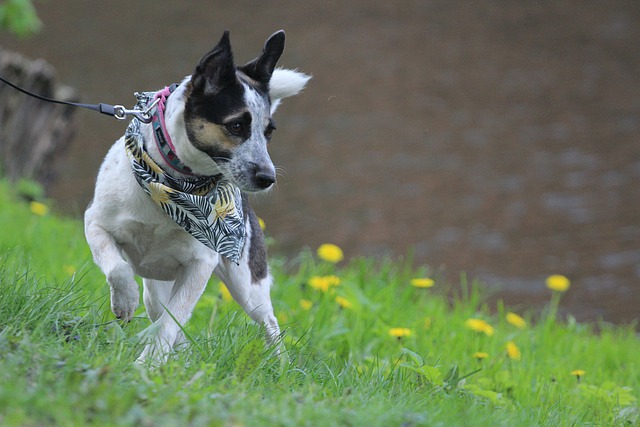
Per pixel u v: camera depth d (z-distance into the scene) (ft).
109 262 18.98
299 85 20.62
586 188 69.00
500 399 21.18
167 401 14.12
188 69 98.48
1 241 30.48
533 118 87.76
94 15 126.62
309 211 62.95
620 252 56.13
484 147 79.36
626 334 38.93
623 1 133.90
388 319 29.30
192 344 19.10
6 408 12.65
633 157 75.82
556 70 104.22
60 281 26.22
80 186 61.77
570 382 26.55
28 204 44.47
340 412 15.17
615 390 24.02
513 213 63.82
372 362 22.09
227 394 15.21
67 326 17.90
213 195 19.61
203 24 121.39
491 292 48.60
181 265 20.44
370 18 127.75
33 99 46.96
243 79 19.76
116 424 12.87
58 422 12.68
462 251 56.65
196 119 18.97
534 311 45.34
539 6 133.39
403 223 61.41
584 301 48.34
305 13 129.49
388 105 92.02
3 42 109.91
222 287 26.53
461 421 16.28
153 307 22.04
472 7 133.59
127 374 15.49
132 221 19.47
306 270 35.45
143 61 102.12
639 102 91.81
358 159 75.31
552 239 58.70
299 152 77.15
